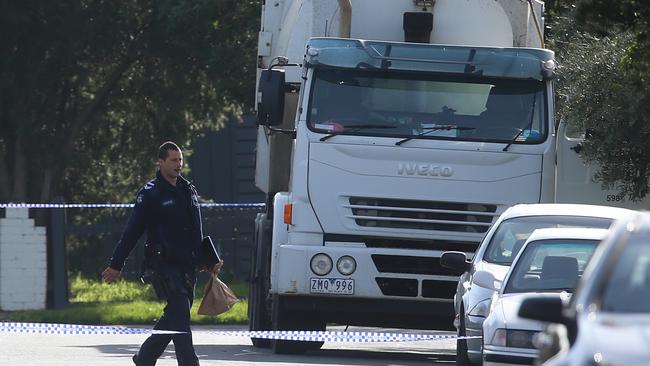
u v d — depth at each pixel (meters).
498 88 51.16
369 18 54.88
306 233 50.50
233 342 64.19
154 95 106.88
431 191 50.47
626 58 47.22
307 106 50.66
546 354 23.89
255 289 59.78
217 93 104.00
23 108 100.25
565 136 63.94
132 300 99.75
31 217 101.62
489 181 50.56
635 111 53.97
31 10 97.56
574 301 23.28
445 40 54.66
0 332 66.12
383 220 50.41
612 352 20.38
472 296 42.66
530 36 54.88
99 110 109.38
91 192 115.62
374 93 50.84
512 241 44.59
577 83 56.81
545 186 50.69
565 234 41.34
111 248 104.94
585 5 45.28
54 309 87.62
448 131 50.69
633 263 23.19
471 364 43.88
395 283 50.59
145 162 114.06
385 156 50.44
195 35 100.38
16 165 102.50
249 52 100.44
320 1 55.22
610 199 63.84
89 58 104.25
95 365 47.28
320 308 51.06
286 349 54.81
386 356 56.81
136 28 103.69
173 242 38.47
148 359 38.97
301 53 55.38
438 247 50.75
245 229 107.75
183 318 38.56
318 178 50.38
